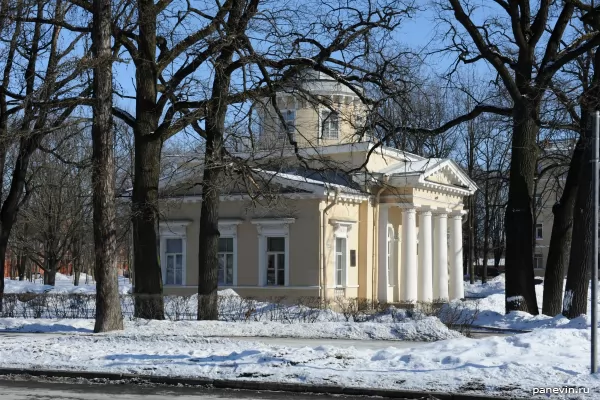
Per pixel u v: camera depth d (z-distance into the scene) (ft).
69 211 188.03
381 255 136.56
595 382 39.60
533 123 90.12
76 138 135.64
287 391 42.86
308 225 124.06
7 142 80.33
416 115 86.33
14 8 77.56
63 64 72.28
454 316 84.53
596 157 41.78
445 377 42.52
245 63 76.33
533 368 42.78
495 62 81.00
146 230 84.48
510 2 87.30
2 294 96.22
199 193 130.62
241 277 129.49
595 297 41.39
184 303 91.50
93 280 285.23
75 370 49.39
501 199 228.02
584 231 84.07
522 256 90.68
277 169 94.17
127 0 75.92
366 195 131.54
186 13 79.41
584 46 79.15
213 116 79.20
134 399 40.42
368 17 80.33
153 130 83.87
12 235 199.00
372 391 40.88
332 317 85.87
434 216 151.43
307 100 83.05
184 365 49.57
